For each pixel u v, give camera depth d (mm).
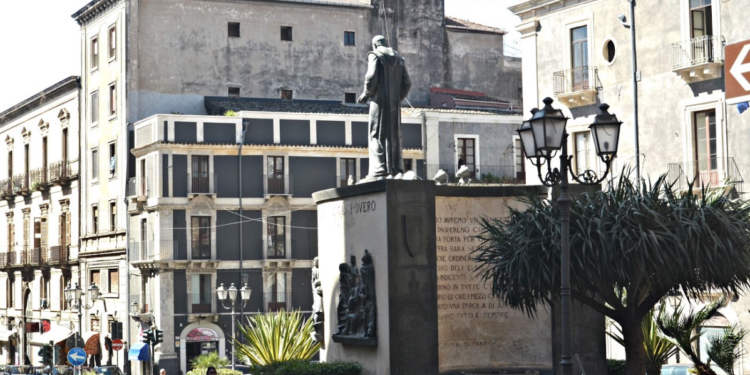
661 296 21672
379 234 23891
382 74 25141
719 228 21000
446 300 24625
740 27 37062
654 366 24547
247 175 64000
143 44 67250
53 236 78312
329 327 26406
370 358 24266
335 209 26156
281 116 64688
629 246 20469
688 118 38906
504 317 24922
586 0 42781
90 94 72125
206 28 68438
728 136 37312
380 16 72688
